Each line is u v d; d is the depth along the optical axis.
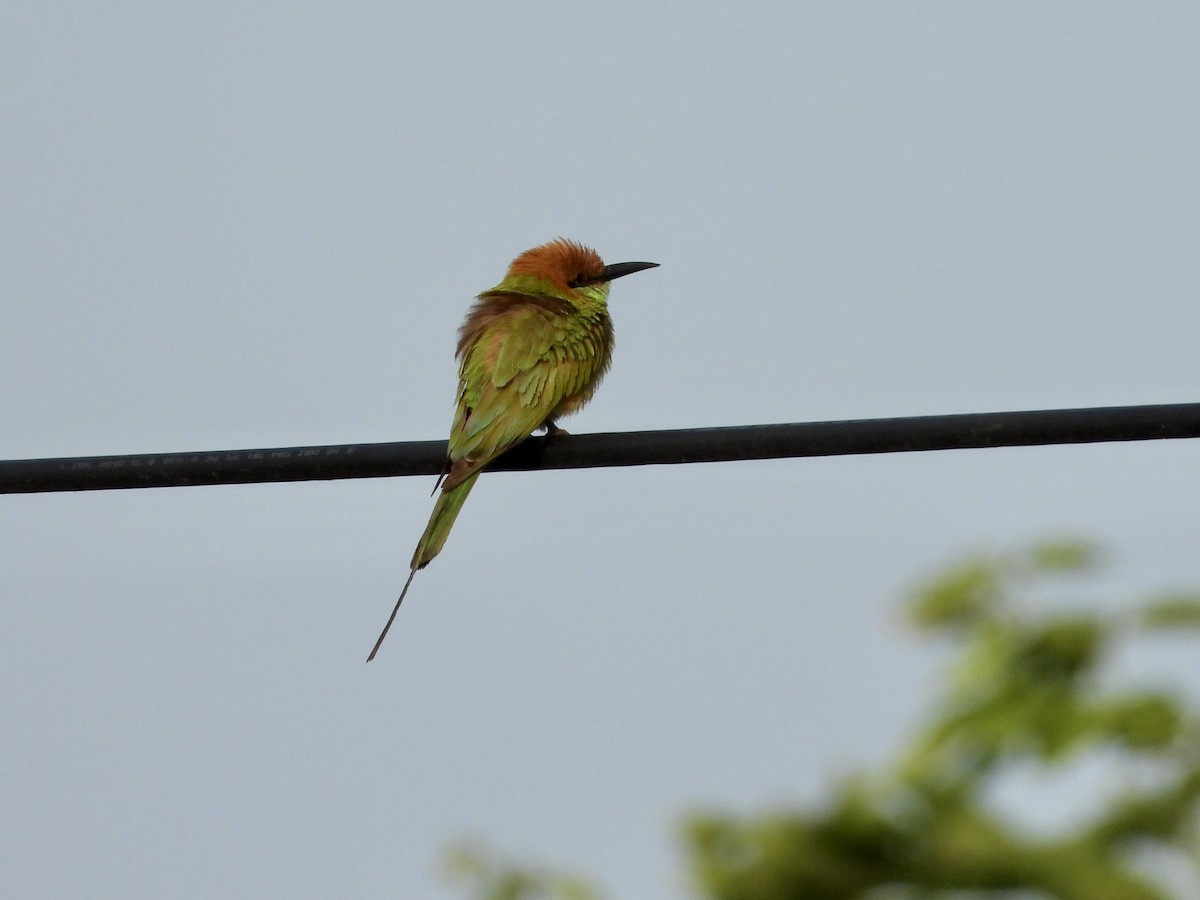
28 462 13.76
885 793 3.48
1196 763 3.46
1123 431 11.98
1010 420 12.17
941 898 3.40
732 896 3.45
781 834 3.47
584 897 3.97
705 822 3.54
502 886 4.00
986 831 3.36
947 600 3.73
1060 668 3.62
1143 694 3.51
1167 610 3.59
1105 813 3.44
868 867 3.43
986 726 3.55
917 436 12.37
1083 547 3.72
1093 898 3.25
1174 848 3.39
